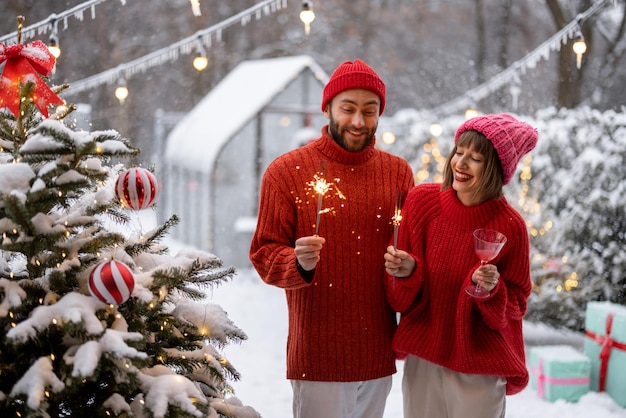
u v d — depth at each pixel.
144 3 16.14
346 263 2.63
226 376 2.64
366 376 2.68
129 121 15.48
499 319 2.52
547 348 4.58
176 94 16.95
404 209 2.73
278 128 9.74
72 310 2.11
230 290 7.52
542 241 5.70
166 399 2.18
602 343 4.33
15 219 2.11
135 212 2.46
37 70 2.55
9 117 2.59
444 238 2.63
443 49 18.20
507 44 16.50
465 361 2.56
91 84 5.08
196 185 9.85
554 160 5.98
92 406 2.32
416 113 7.97
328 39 18.30
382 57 18.23
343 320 2.63
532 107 13.34
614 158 5.49
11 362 2.22
